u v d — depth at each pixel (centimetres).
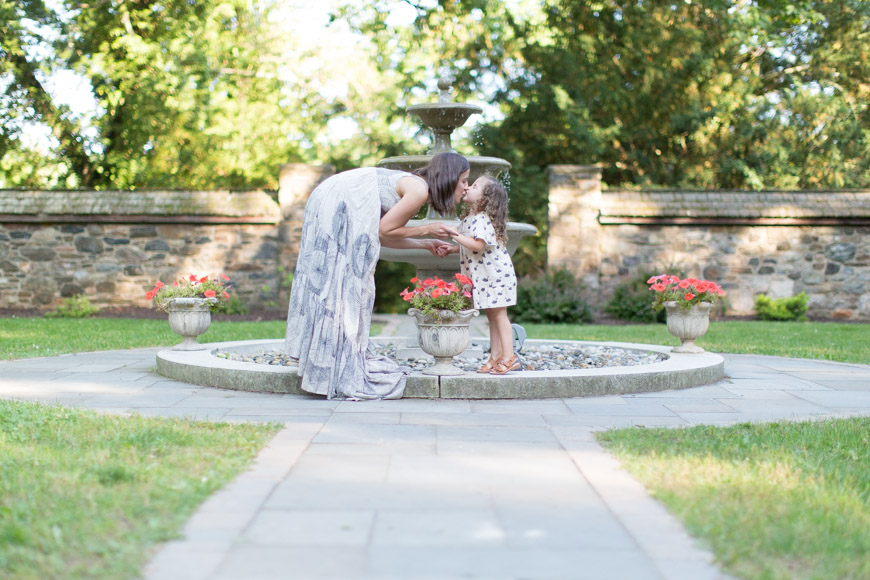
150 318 1423
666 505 298
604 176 2094
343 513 288
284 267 1568
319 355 527
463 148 1962
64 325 1192
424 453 378
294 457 368
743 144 1975
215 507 294
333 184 538
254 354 743
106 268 1566
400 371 542
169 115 1794
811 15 1903
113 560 239
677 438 411
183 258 1572
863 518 291
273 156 1995
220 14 1773
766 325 1322
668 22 1912
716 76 1962
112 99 1738
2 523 266
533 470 349
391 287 1947
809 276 1559
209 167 1997
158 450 367
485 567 240
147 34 1811
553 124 1945
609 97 1936
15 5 1739
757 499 303
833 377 670
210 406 500
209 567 238
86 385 590
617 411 495
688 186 1969
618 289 1516
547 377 542
